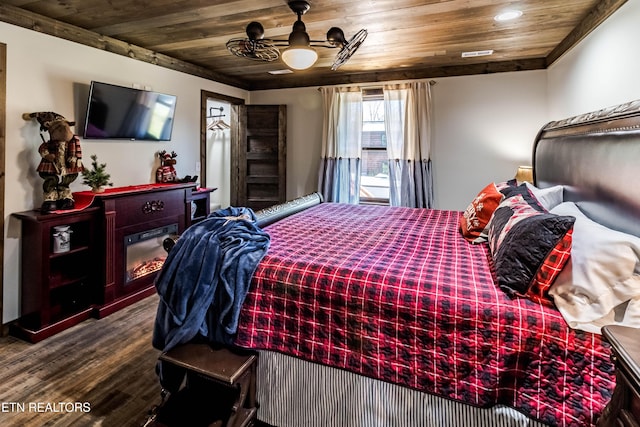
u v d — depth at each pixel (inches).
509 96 162.9
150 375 86.5
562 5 100.9
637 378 29.7
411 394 56.1
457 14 106.3
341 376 60.3
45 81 110.3
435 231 98.3
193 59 160.6
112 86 125.1
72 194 117.2
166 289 67.1
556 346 47.8
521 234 58.4
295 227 99.8
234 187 211.5
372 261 68.3
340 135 188.1
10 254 104.2
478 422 52.7
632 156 58.5
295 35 96.2
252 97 211.2
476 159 170.6
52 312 110.3
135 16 108.0
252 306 64.2
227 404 66.9
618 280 47.8
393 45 136.2
